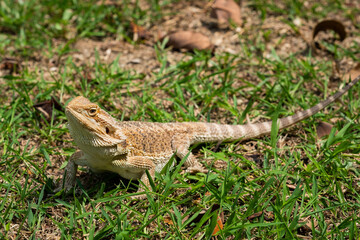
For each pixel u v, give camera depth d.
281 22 10.41
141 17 10.51
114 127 5.31
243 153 6.62
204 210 5.30
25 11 10.41
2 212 5.36
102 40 9.89
